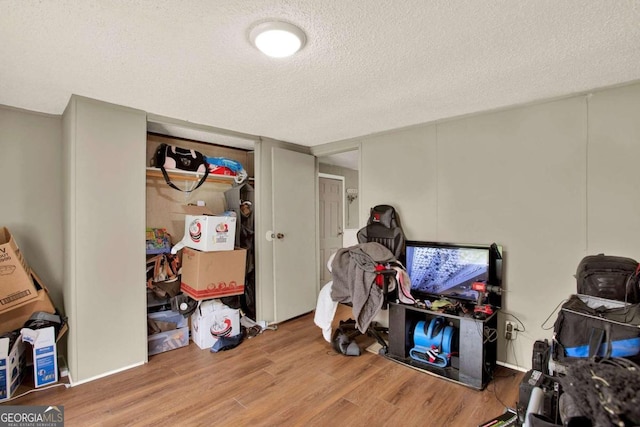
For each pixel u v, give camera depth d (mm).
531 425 1272
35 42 1544
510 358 2547
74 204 2266
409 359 2648
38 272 2588
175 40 1537
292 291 3783
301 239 3906
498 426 1786
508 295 2559
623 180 2090
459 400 2100
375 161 3385
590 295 1928
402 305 2658
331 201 5141
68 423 1874
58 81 2012
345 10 1303
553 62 1777
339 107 2539
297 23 1396
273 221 3598
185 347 2955
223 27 1427
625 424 945
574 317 1690
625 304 1738
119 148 2473
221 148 3818
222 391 2213
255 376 2420
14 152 2500
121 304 2486
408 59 1734
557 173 2334
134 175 2553
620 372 1071
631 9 1292
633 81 2033
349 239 5199
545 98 2352
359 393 2188
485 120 2656
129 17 1347
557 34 1490
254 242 3564
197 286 2783
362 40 1537
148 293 2906
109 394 2168
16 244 2359
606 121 2145
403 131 3152
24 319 2270
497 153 2598
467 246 2645
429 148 2977
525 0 1236
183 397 2141
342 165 5254
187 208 3283
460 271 2668
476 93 2252
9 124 2482
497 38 1525
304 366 2584
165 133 3195
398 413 1964
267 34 1452
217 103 2436
